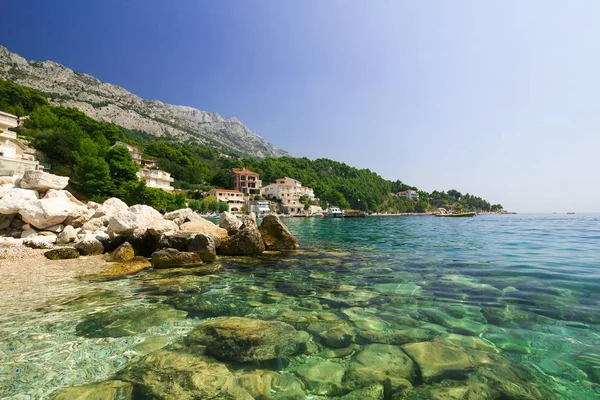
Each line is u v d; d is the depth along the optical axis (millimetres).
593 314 5965
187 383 3697
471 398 3385
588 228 32281
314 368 4082
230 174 121812
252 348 4609
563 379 3764
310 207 123562
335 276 9984
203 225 16844
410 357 4359
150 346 4742
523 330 5262
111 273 10195
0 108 70938
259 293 7930
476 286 8297
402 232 32000
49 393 3531
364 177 194000
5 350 4629
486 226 41750
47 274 10016
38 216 16156
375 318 5957
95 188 43531
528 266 10883
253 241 14938
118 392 3512
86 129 78500
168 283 9016
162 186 85125
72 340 4980
